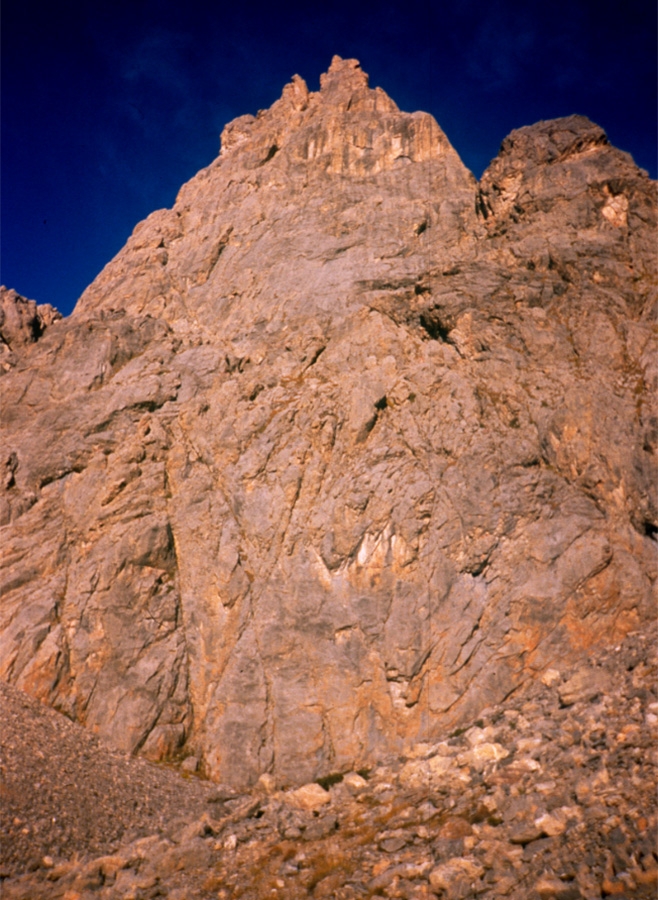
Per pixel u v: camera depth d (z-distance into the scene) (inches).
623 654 901.8
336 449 1133.7
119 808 844.0
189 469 1181.1
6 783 821.2
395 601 1004.6
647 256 1245.7
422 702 948.6
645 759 679.1
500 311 1218.0
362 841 721.0
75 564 1124.5
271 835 768.3
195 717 1009.5
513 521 1031.0
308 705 965.2
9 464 1233.4
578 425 1079.0
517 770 753.0
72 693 1019.9
